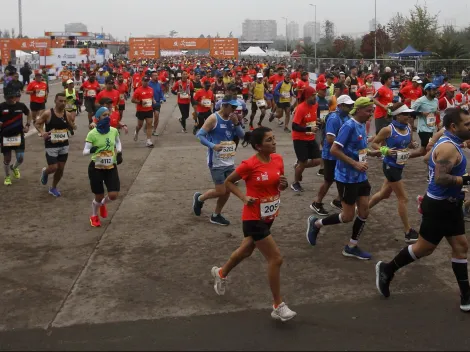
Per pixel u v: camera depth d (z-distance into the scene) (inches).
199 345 174.4
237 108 282.8
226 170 289.9
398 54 1617.9
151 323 190.2
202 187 383.9
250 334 181.0
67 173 433.7
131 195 364.5
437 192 191.2
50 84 1606.8
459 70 1102.4
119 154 295.6
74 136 634.8
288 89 663.8
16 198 358.6
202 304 204.2
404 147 263.3
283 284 220.7
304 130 350.3
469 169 413.4
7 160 390.3
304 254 253.4
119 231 291.1
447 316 191.6
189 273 233.9
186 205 338.6
